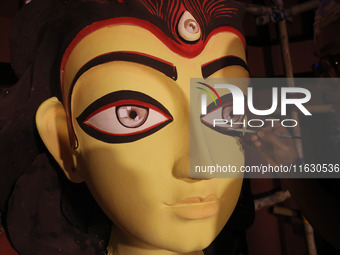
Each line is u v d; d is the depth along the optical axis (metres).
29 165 0.48
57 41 0.46
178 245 0.42
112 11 0.42
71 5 0.44
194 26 0.43
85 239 0.49
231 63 0.46
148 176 0.41
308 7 0.70
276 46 0.79
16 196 0.45
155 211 0.42
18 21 0.48
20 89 0.47
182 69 0.42
